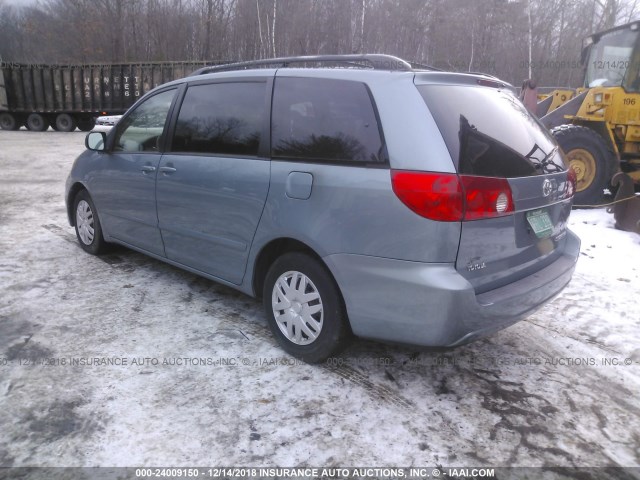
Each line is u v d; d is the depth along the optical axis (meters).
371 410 2.59
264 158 3.05
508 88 3.27
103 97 23.20
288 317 3.03
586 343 3.38
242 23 31.27
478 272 2.50
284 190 2.88
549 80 27.91
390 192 2.44
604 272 4.71
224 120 3.36
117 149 4.32
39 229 5.91
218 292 4.05
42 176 10.21
